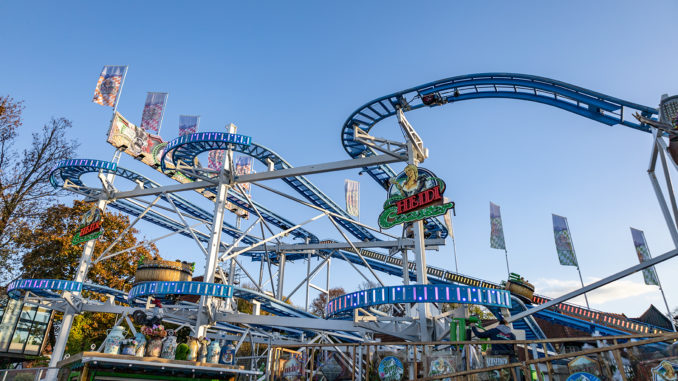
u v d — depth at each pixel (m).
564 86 24.89
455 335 16.55
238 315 24.33
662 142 18.09
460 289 16.77
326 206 38.22
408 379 11.06
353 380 11.23
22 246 32.34
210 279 25.64
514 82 26.41
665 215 18.64
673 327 40.09
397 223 22.39
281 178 32.22
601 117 24.70
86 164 31.23
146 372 10.72
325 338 24.64
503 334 13.67
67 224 41.84
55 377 14.27
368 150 31.59
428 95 27.44
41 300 28.56
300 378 12.58
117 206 38.69
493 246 41.78
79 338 41.75
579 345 14.94
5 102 27.95
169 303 26.41
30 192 28.95
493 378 9.86
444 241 35.81
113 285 41.81
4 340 36.22
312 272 36.91
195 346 12.74
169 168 31.03
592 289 20.59
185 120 32.81
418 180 22.42
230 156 29.22
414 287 17.03
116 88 32.75
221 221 27.89
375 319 19.67
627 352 8.77
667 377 8.15
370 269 30.91
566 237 41.53
